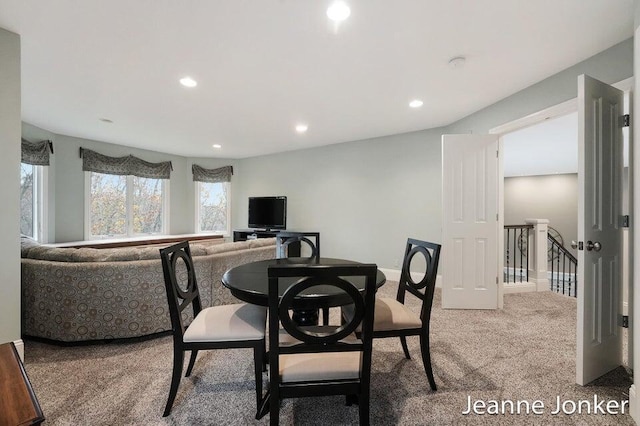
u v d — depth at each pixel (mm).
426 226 4434
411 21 1881
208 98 3160
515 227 4316
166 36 2037
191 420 1542
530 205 7801
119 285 2441
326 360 1372
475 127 3641
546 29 1975
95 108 3461
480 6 1744
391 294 3932
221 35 2025
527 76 2664
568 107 2502
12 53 1999
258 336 1615
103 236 5238
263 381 1901
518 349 2332
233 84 2812
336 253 5332
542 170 7113
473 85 2855
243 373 1992
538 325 2842
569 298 3750
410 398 1721
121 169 5332
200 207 6527
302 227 5758
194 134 4672
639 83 1542
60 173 4668
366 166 4988
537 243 4156
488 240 3332
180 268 2734
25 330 2436
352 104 3354
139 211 5719
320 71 2555
